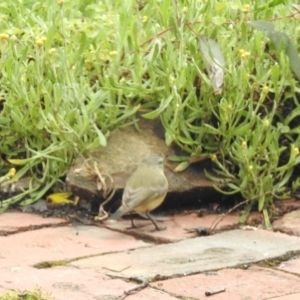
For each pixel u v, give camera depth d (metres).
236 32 11.93
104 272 9.01
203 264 9.28
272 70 11.08
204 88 11.49
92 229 10.88
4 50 11.75
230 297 8.30
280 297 8.30
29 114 11.58
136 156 11.56
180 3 12.06
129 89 11.37
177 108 11.10
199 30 11.95
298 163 11.84
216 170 11.60
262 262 9.47
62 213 11.37
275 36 11.59
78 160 11.51
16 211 11.52
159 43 11.41
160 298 8.24
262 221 11.12
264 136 11.38
